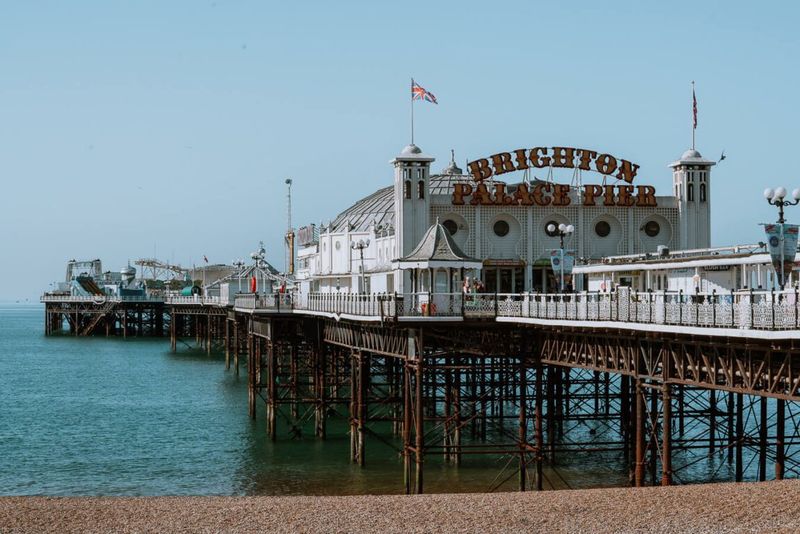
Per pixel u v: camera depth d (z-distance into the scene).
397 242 79.25
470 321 54.41
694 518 33.66
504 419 76.88
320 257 110.56
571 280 73.69
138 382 114.19
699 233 83.75
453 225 80.25
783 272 38.47
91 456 67.06
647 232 83.50
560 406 65.06
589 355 49.16
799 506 34.22
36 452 68.69
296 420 76.38
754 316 35.84
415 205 79.12
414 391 65.81
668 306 40.75
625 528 33.09
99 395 102.00
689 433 69.50
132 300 198.75
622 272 63.47
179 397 99.12
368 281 86.12
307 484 57.19
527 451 52.75
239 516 36.50
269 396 75.12
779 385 36.75
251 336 90.44
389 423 76.69
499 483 55.53
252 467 62.47
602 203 81.81
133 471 61.94
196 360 145.25
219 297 140.50
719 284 53.38
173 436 74.75
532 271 80.75
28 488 57.22
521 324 54.09
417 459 53.00
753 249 53.38
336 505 38.09
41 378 120.06
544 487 54.34
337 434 74.44
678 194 83.88
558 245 81.00
